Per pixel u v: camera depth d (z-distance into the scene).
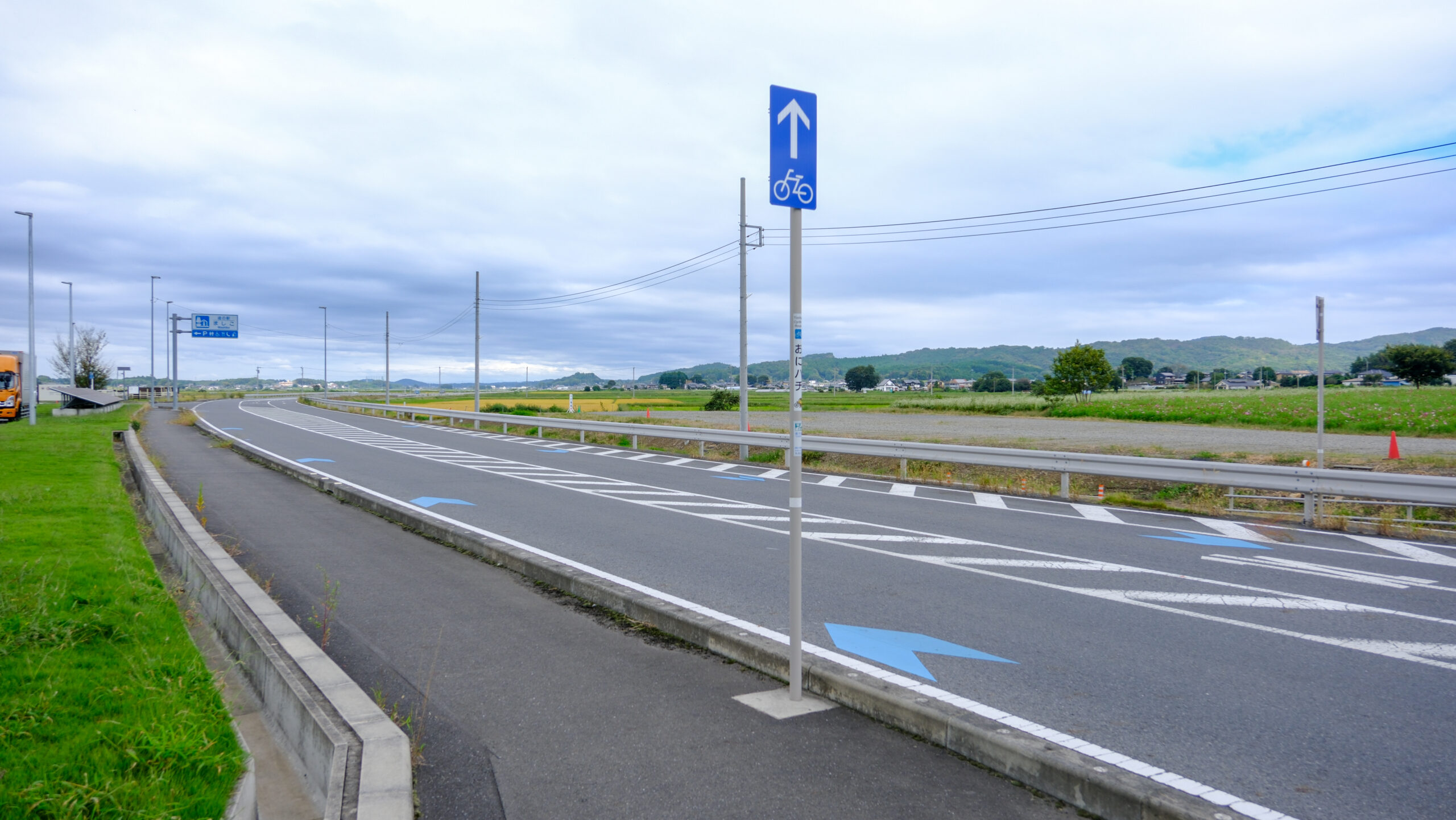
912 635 6.01
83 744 3.58
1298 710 4.58
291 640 4.96
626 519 11.49
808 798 3.50
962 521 11.49
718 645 5.58
